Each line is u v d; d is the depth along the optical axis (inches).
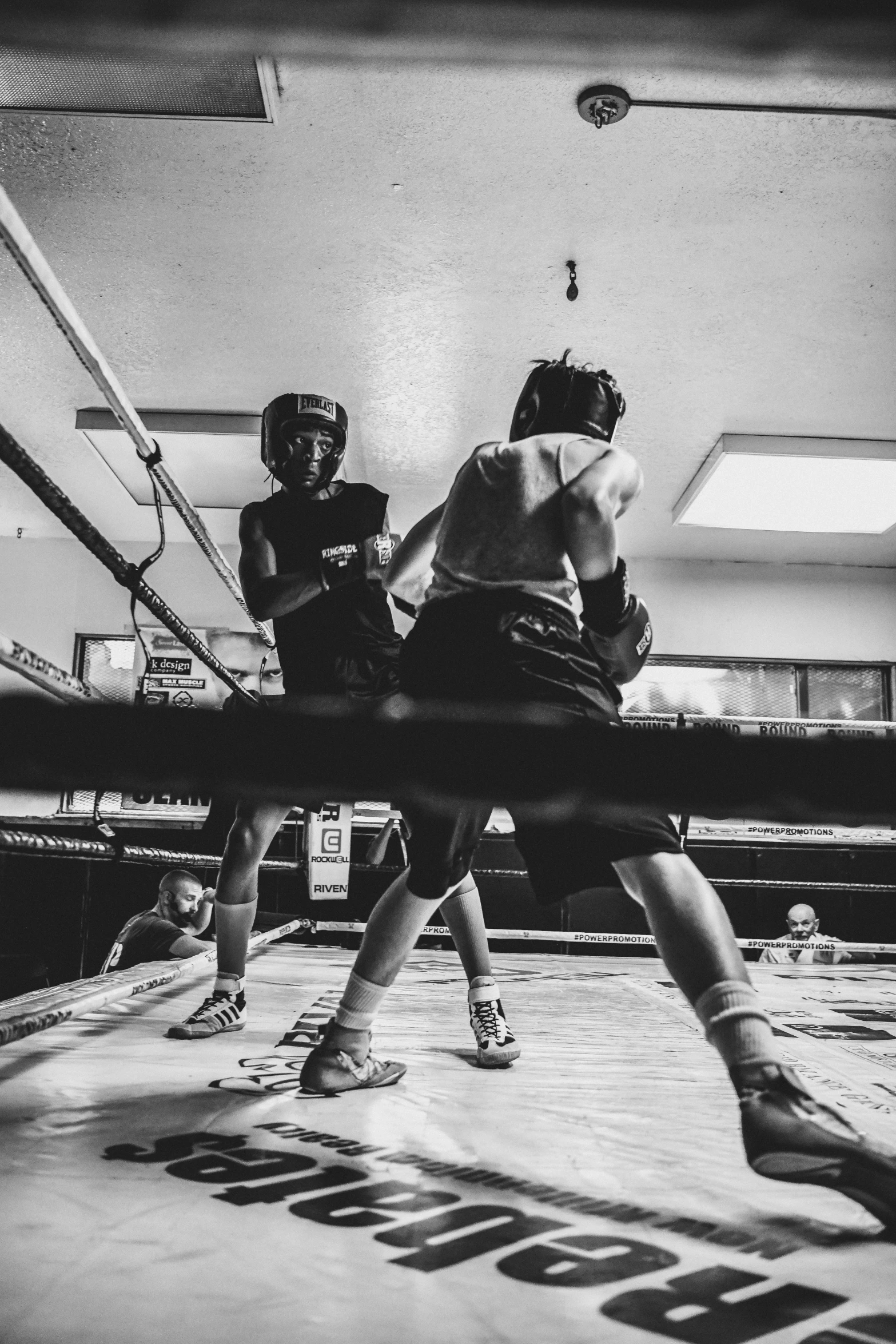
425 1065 70.2
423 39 11.7
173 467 222.1
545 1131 52.8
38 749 18.6
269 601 77.5
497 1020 71.9
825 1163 36.2
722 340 176.1
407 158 133.3
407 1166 45.8
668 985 131.0
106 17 11.2
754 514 243.9
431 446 220.4
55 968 216.7
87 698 69.1
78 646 276.1
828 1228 38.8
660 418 203.8
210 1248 35.0
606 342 177.8
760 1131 36.8
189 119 123.7
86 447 225.8
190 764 18.8
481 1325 29.7
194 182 138.9
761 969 180.1
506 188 138.6
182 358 186.4
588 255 153.3
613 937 164.4
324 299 167.2
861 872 246.4
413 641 52.8
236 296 167.2
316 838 152.9
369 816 233.9
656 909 42.3
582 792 19.3
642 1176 45.1
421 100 122.3
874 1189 36.0
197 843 232.8
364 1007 60.1
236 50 11.9
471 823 57.5
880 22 11.1
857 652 284.5
